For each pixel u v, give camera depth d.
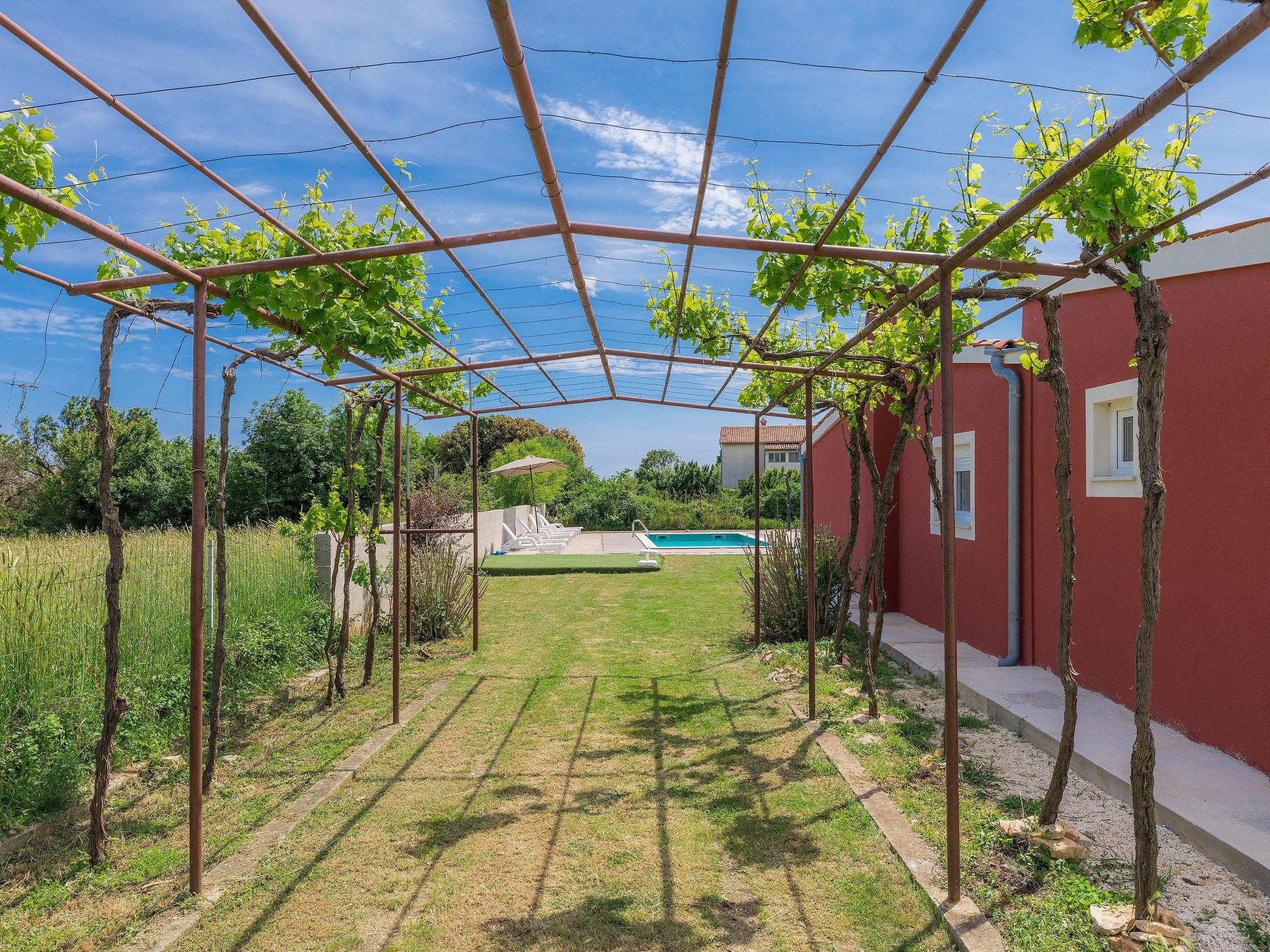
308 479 22.84
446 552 9.50
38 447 20.80
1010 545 6.66
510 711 6.02
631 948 2.99
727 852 3.71
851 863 3.57
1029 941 2.87
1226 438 4.32
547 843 3.83
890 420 10.13
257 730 5.61
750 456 44.22
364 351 5.01
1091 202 2.84
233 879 3.51
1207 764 4.20
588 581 13.80
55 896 3.36
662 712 5.95
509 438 41.00
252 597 7.19
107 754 3.67
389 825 4.04
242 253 4.05
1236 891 3.16
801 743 5.13
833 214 3.98
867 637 5.82
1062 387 3.59
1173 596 4.75
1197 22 2.44
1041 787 4.27
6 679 4.54
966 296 3.81
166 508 22.36
